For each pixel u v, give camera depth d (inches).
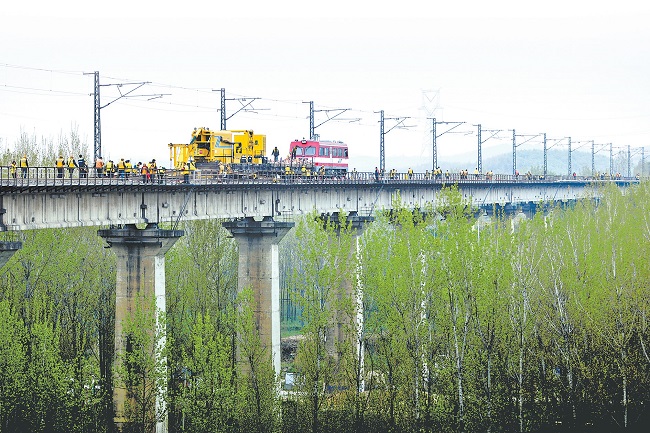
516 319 3553.2
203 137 4783.5
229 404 3464.6
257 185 4047.7
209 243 4758.9
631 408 3631.9
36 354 3651.6
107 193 3297.2
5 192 2878.9
